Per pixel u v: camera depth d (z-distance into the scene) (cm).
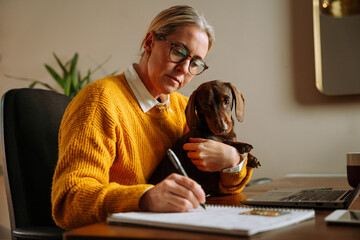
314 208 83
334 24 225
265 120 243
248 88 247
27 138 113
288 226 60
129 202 73
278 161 239
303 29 237
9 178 108
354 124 225
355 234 55
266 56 244
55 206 83
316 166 232
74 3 290
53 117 122
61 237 90
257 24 247
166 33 108
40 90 125
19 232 95
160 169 114
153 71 110
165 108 123
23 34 300
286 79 240
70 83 265
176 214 67
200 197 73
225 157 108
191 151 108
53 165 116
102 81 109
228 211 70
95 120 98
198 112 113
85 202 79
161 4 270
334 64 225
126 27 277
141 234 55
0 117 112
